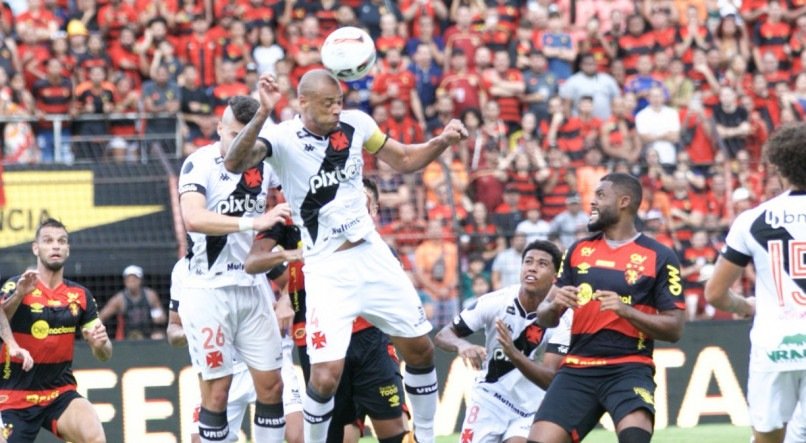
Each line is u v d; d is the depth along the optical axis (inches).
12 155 2212.1
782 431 999.0
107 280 1929.1
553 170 2044.8
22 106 2316.7
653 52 2591.0
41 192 2025.1
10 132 2222.0
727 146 2474.2
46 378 1283.2
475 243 1947.6
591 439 1674.5
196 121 2349.9
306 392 1094.4
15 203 2012.8
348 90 2425.0
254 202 1171.9
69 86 2348.7
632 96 2432.3
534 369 1109.7
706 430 1761.8
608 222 1050.1
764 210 979.3
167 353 1733.5
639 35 2603.3
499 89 2450.8
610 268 1040.8
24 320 1269.7
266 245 1137.4
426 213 1934.1
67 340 1289.4
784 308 970.7
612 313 1034.1
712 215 2092.8
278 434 1199.6
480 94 2436.0
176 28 2480.3
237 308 1170.6
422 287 1911.9
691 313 2005.4
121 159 2159.2
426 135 2417.6
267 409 1197.1
